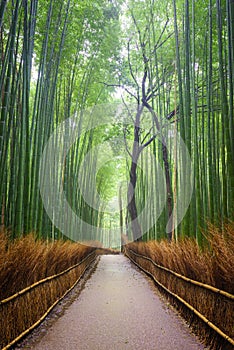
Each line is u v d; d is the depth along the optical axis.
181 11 7.77
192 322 3.93
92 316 4.51
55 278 4.98
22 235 4.47
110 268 11.60
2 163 4.60
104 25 7.68
